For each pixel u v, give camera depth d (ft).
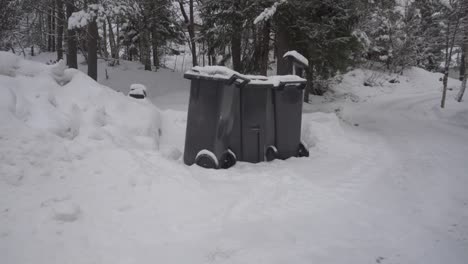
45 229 8.74
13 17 36.35
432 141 27.35
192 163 16.88
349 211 11.78
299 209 11.66
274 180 14.30
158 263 8.02
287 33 40.68
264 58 43.45
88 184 11.10
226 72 16.15
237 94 18.13
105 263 7.84
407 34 102.99
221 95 16.24
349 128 32.81
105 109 17.51
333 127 26.71
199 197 11.66
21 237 8.28
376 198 13.30
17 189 9.93
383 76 99.09
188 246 8.84
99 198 10.57
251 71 46.39
